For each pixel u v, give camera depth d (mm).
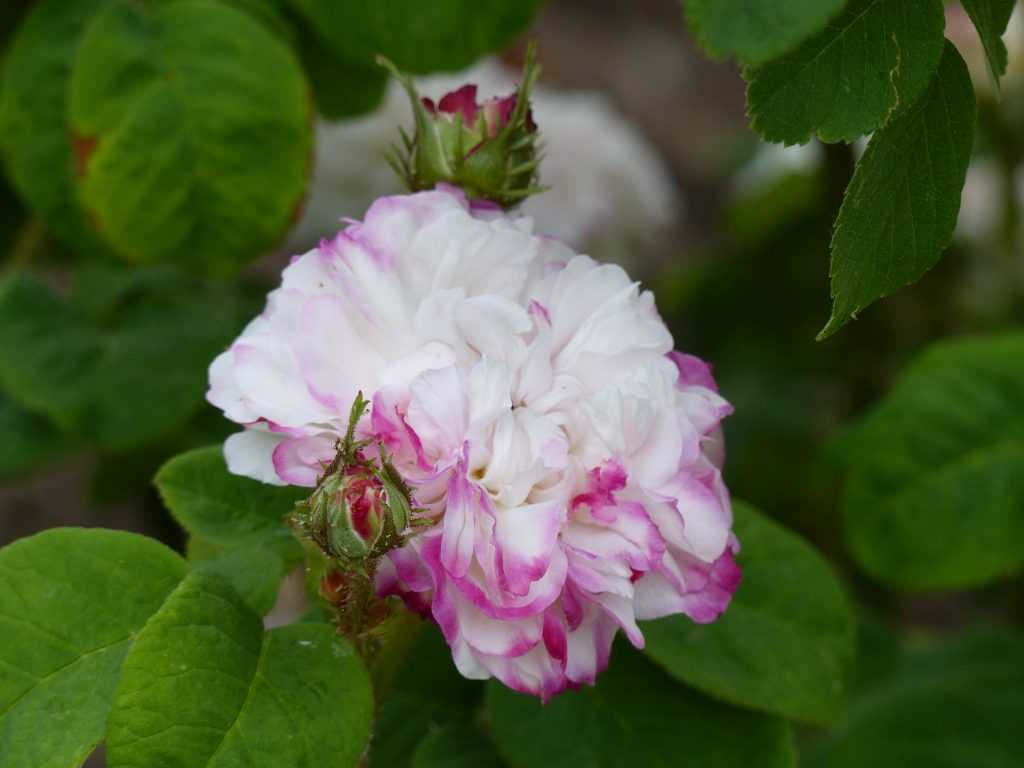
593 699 325
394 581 280
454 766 329
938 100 264
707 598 288
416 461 278
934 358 424
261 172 382
